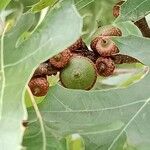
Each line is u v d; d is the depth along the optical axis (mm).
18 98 182
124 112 209
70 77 220
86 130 202
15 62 196
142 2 242
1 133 172
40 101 222
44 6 228
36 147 194
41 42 195
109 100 211
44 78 215
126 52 223
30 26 214
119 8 251
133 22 259
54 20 195
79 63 221
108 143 200
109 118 208
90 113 208
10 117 177
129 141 201
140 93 213
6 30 210
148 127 205
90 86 224
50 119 205
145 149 200
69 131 201
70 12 193
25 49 197
